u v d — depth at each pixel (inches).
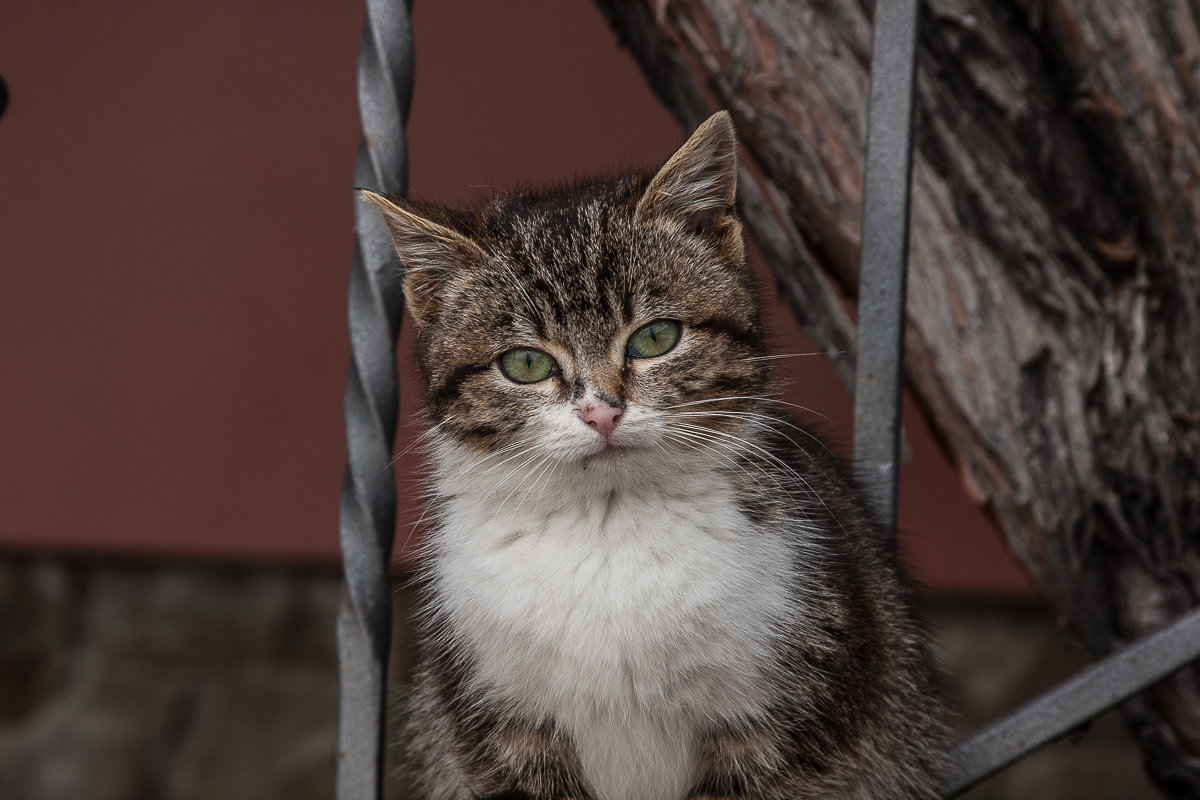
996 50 36.9
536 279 35.9
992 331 37.0
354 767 34.1
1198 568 37.0
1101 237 37.2
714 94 37.5
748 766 35.1
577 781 35.4
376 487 34.0
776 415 36.8
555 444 35.5
